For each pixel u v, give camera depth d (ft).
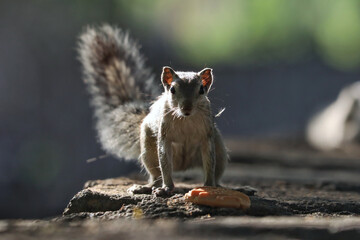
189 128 22.39
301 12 137.69
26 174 57.93
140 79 30.09
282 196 22.90
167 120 22.24
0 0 60.85
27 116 60.03
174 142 23.00
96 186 23.86
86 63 30.37
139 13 93.30
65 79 61.67
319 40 140.26
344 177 33.01
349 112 59.47
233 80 124.36
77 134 60.49
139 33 88.43
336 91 130.82
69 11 65.00
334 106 62.85
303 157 44.01
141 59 30.58
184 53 116.47
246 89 123.75
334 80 134.00
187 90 21.81
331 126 59.57
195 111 21.81
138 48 30.71
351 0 139.03
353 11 139.23
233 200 18.51
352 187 27.68
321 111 66.08
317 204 20.39
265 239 14.76
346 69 141.28
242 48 135.13
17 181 57.52
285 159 42.16
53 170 58.70
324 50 140.36
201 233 15.07
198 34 130.52
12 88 60.29
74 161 59.26
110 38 30.48
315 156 45.93
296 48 139.13
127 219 17.83
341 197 23.44
